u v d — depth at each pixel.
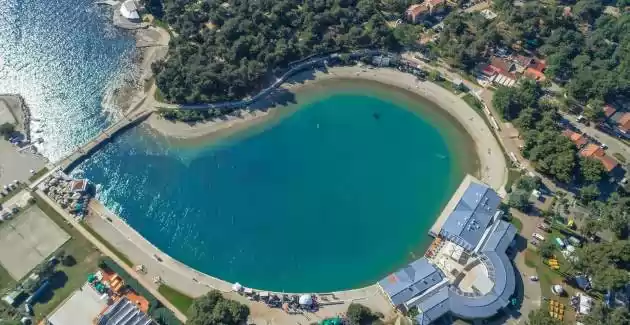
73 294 147.25
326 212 176.25
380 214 176.38
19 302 144.88
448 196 181.25
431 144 196.38
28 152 182.88
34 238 159.25
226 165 186.00
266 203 177.25
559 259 160.25
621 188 177.00
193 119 196.12
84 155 183.88
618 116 198.00
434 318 143.12
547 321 138.75
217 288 153.38
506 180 182.62
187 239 166.38
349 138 197.62
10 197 168.75
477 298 147.12
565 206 172.88
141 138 190.88
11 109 196.38
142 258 158.25
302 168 187.75
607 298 151.25
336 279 158.88
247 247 165.62
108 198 174.25
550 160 177.88
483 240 160.00
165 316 143.25
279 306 149.75
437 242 165.12
